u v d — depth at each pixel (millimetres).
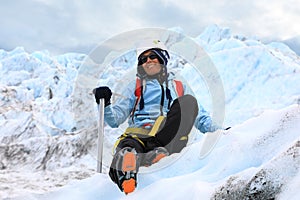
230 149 1974
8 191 3432
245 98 10289
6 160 5535
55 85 13477
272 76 10812
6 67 14797
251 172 1481
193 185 1680
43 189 3725
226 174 1786
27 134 7215
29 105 10141
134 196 1875
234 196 1452
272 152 1746
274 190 1353
